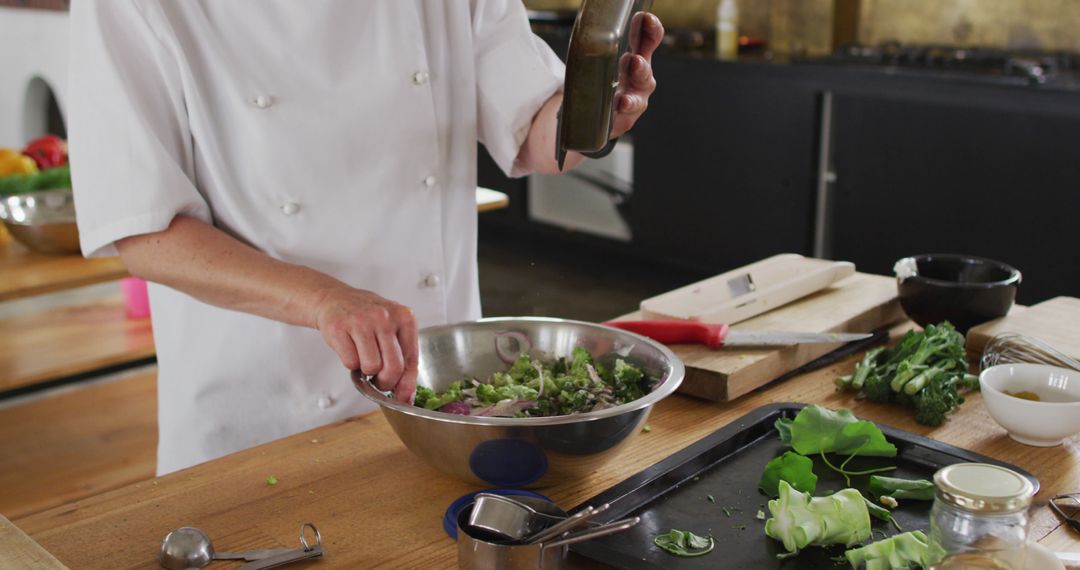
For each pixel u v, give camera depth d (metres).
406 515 1.07
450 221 1.65
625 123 1.32
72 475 2.27
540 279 4.78
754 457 1.18
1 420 2.53
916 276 1.55
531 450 1.04
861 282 1.76
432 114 1.53
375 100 1.47
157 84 1.37
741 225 4.27
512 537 0.90
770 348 1.43
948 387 1.30
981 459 1.15
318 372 1.53
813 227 4.05
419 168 1.53
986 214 3.52
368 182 1.50
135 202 1.31
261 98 1.42
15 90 5.68
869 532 0.98
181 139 1.41
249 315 1.48
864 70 3.68
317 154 1.46
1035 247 3.42
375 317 1.14
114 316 2.60
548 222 5.17
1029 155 3.35
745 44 4.50
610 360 1.26
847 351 1.54
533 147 1.62
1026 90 3.28
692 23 5.08
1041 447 1.22
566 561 0.97
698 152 4.33
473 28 1.61
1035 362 1.37
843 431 1.15
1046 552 0.90
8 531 0.95
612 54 1.05
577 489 1.12
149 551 1.01
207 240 1.32
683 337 1.45
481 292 4.62
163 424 1.61
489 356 1.30
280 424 1.55
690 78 4.26
